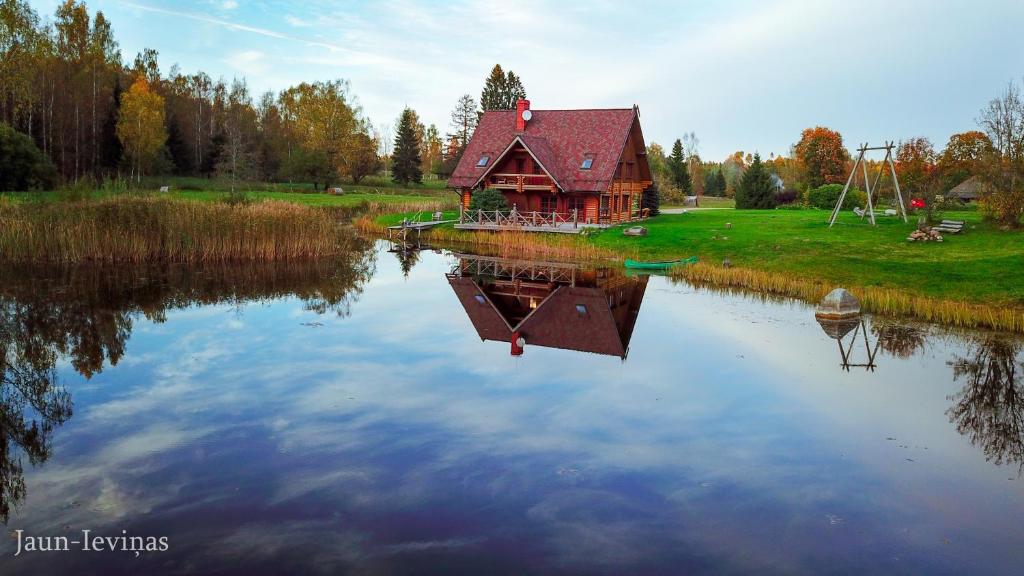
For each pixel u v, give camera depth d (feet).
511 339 56.24
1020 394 42.83
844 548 24.97
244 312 64.49
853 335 58.03
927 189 127.85
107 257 91.30
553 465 31.68
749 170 184.44
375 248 124.26
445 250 121.70
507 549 24.31
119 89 234.17
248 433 34.68
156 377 43.86
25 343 51.67
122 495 27.84
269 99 350.84
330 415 37.52
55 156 199.52
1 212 92.27
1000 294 66.13
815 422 37.96
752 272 84.17
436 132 417.49
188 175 251.60
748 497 28.91
